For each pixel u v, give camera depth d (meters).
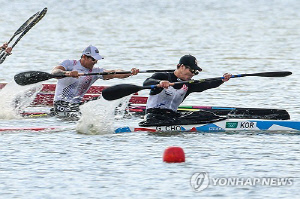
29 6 190.38
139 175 38.12
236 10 194.38
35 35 126.31
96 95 64.62
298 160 41.47
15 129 50.38
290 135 49.34
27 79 56.31
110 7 195.12
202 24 153.75
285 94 68.31
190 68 51.03
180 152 40.97
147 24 151.50
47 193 34.97
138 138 47.97
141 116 58.12
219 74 82.94
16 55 98.31
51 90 68.06
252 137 48.50
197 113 51.69
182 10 191.25
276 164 40.53
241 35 131.75
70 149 44.19
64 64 59.44
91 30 137.00
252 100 65.00
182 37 126.88
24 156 42.25
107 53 102.81
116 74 60.66
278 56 100.50
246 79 78.50
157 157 42.16
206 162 40.97
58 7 190.88
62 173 38.50
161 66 89.62
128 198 34.25
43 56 98.19
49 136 48.31
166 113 51.56
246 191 35.50
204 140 47.41
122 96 50.00
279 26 150.25
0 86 65.44
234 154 43.03
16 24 144.88
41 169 39.31
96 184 36.44
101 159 41.59
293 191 35.47
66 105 59.06
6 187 35.91
